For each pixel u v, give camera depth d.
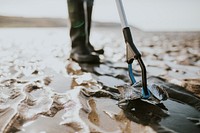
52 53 3.22
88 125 1.16
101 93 1.61
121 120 1.24
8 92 1.58
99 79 1.95
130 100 1.47
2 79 1.87
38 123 1.17
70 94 1.57
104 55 3.20
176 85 1.78
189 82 1.86
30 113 1.27
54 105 1.38
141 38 6.21
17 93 1.55
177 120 1.25
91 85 1.78
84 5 2.47
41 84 1.77
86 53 2.56
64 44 4.44
